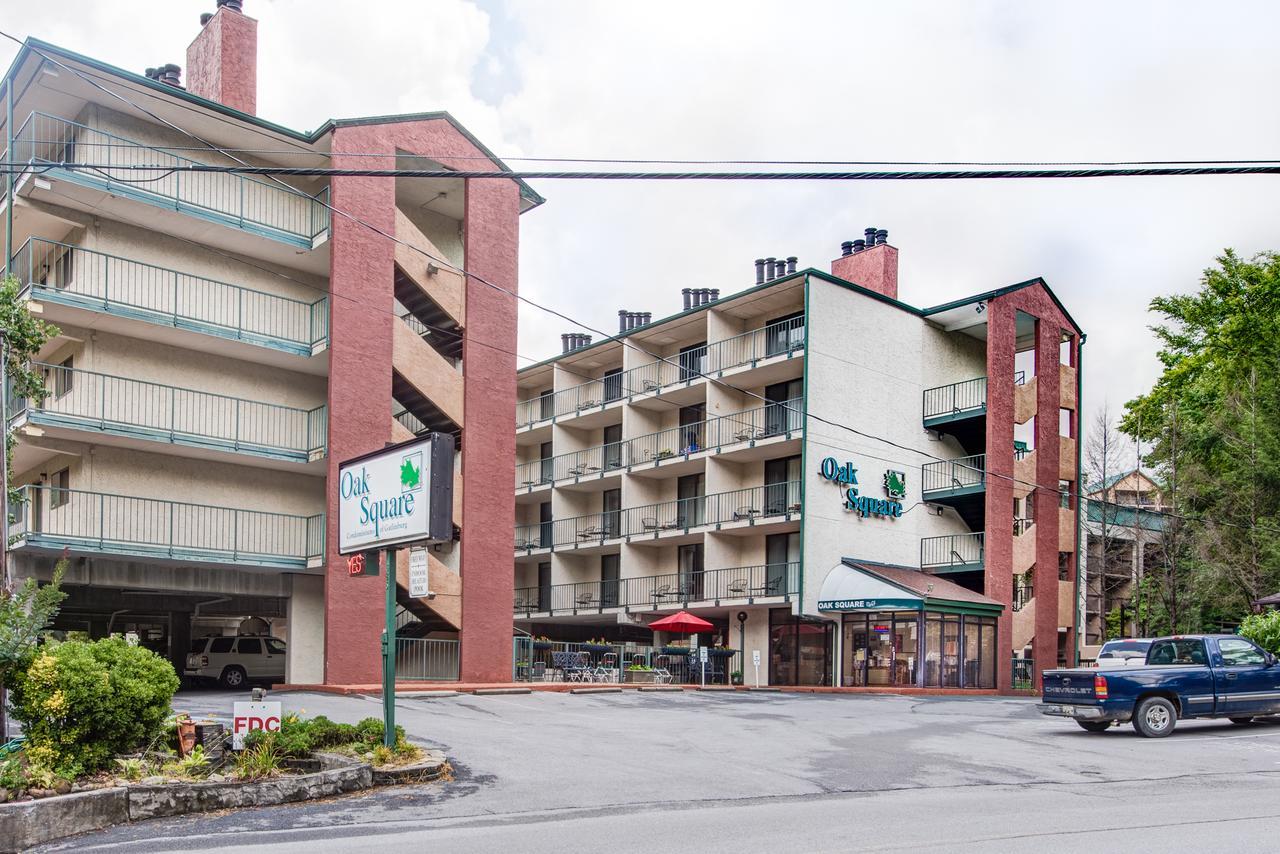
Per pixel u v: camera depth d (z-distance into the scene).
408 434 27.92
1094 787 13.13
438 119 29.38
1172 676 18.88
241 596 29.61
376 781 12.59
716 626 39.22
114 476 26.14
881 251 40.47
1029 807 11.41
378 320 27.61
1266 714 19.62
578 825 10.32
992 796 12.34
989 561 36.69
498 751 15.61
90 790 10.76
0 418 13.84
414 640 27.77
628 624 42.38
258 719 13.28
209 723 13.40
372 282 27.61
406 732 17.39
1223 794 12.39
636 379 43.28
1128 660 20.20
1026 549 38.41
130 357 26.55
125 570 25.62
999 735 19.05
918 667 32.75
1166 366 49.88
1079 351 42.94
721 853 8.84
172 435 25.95
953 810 11.20
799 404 36.44
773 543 38.16
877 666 33.97
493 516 29.73
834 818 10.67
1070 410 42.41
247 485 28.31
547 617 45.38
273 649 31.83
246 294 28.33
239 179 27.77
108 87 24.88
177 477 27.17
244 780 11.64
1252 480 39.88
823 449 35.81
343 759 12.95
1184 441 42.12
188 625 32.03
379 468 14.57
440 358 29.17
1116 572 49.41
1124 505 47.88
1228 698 19.16
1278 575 38.38
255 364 28.83
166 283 27.09
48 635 13.53
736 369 38.19
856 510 36.62
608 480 43.84
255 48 29.33
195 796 11.16
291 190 27.80
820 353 36.12
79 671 11.70
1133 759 15.77
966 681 34.53
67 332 25.67
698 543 41.28
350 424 26.72
